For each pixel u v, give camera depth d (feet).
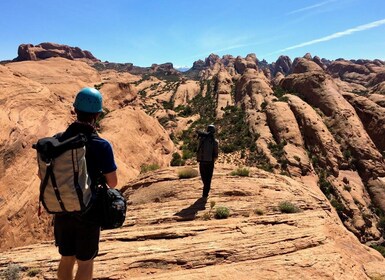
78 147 9.26
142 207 34.47
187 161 149.18
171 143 166.40
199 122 319.47
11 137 64.54
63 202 9.30
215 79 471.21
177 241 23.94
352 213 177.99
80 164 9.29
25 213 55.47
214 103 377.71
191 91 461.78
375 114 254.06
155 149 145.18
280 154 212.02
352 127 238.27
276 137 231.71
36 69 293.02
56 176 9.14
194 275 18.76
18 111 75.20
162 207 33.88
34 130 72.69
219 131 273.75
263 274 19.04
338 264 20.86
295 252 22.20
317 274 19.40
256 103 294.46
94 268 19.84
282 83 327.67
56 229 10.83
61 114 90.17
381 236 171.12
